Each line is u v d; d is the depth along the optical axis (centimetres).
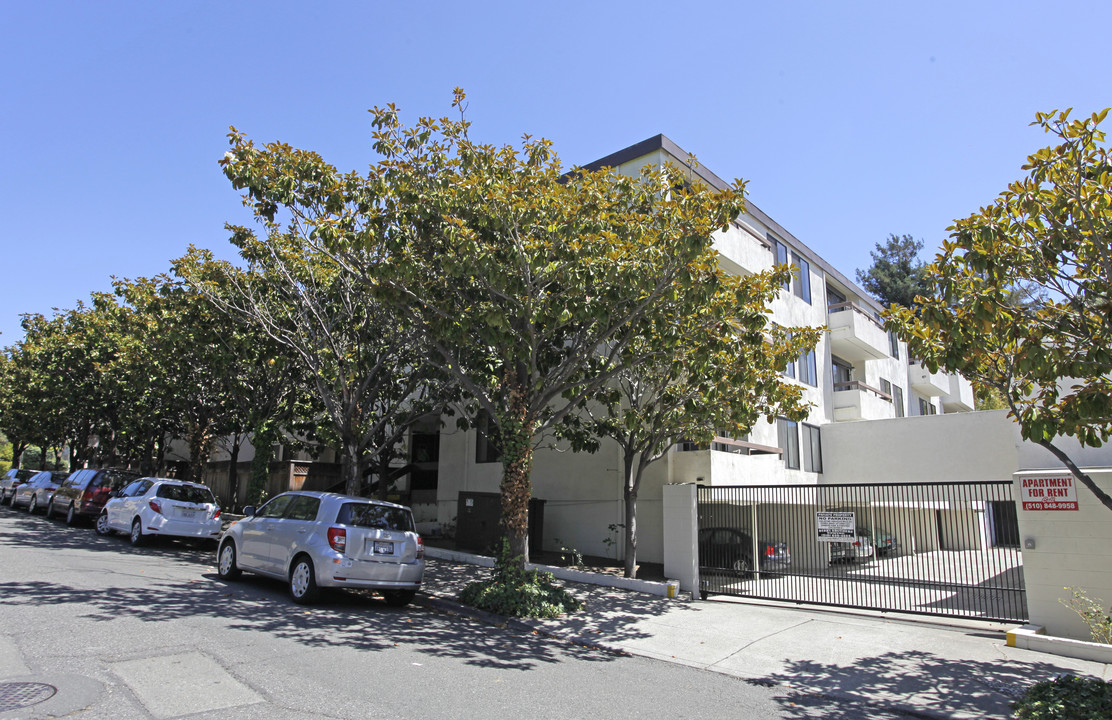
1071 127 675
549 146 1120
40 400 2678
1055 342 727
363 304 1478
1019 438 1424
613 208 1094
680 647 857
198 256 1598
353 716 511
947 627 991
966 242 714
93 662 594
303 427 1970
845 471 2225
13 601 805
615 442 1755
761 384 1223
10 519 1942
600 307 981
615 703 606
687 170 1791
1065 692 622
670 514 1257
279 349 1631
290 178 1036
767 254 1988
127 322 1903
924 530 1953
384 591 1055
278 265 1466
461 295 1088
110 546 1417
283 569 990
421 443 2422
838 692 681
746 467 1741
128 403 2333
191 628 745
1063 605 888
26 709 472
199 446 2239
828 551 1435
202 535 1470
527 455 1090
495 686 629
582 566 1472
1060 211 689
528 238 1015
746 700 647
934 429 2075
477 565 1453
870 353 2616
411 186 1031
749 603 1166
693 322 1131
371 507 999
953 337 719
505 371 1129
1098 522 877
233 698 529
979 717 608
